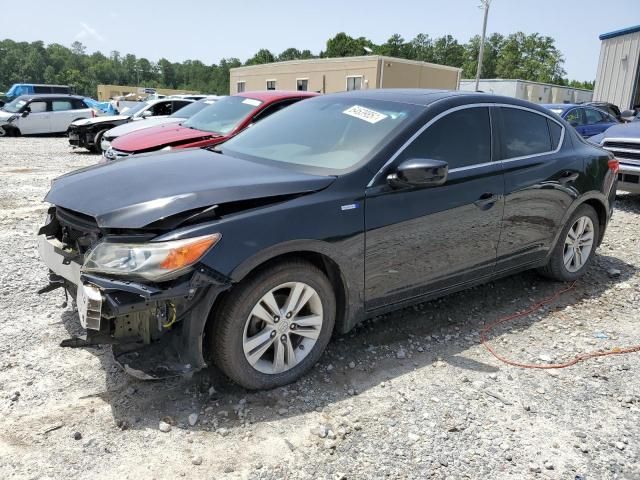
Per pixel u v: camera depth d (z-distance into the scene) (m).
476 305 4.65
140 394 3.15
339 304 3.48
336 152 3.64
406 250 3.61
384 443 2.85
